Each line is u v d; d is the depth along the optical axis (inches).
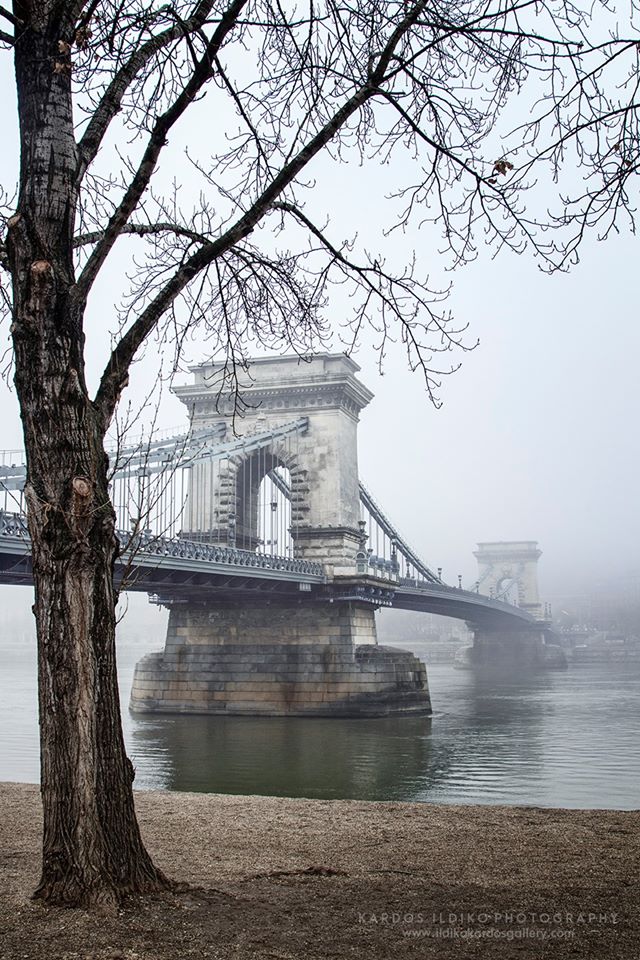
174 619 2338.8
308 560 2331.4
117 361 337.7
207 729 1915.6
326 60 425.1
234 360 475.2
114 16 352.8
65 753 295.9
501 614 4864.7
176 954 250.2
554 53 383.2
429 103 427.5
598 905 307.0
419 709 2240.4
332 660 2214.6
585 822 466.3
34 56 325.4
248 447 2176.4
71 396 312.0
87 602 303.6
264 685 2235.5
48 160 321.1
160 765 1444.4
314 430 2432.3
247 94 438.9
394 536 3216.0
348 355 488.7
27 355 311.7
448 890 324.2
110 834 296.4
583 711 2397.9
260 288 465.1
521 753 1576.0
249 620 2292.1
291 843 412.5
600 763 1446.9
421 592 2957.7
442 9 401.4
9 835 430.3
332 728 1935.3
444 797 1151.6
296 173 366.3
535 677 4564.5
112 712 305.1
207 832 439.2
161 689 2297.0
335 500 2385.6
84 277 322.3
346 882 333.7
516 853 389.7
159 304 346.6
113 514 318.7
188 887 310.7
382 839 421.4
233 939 263.1
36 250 315.0
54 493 305.6
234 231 357.7
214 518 2437.3
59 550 301.1
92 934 263.3
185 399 2493.8
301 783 1280.8
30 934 263.7
